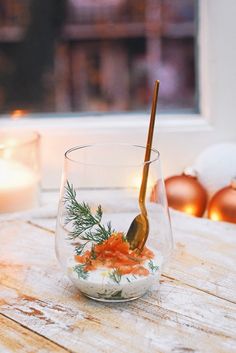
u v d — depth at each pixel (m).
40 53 1.42
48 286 0.54
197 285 0.54
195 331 0.47
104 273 0.49
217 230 0.65
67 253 0.51
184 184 0.72
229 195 0.69
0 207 0.74
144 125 0.83
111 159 0.55
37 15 1.40
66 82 1.44
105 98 1.44
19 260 0.59
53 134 0.83
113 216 0.51
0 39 1.40
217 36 0.79
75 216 0.50
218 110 0.81
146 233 0.51
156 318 0.49
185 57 1.38
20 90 1.43
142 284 0.50
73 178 0.50
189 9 1.35
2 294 0.53
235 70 0.79
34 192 0.76
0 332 0.47
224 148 0.75
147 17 1.38
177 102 1.40
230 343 0.46
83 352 0.45
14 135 0.80
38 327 0.48
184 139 0.82
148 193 0.51
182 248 0.61
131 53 1.42
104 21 1.40
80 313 0.50
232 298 0.52
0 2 1.38
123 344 0.46
